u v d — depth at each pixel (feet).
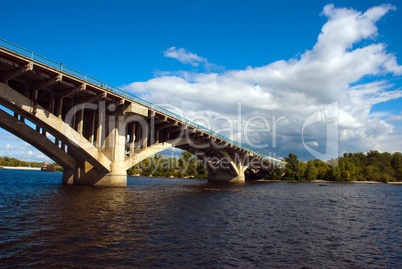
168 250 35.91
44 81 84.17
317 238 46.37
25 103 81.46
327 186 237.66
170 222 52.80
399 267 33.86
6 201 69.62
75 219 50.75
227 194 123.65
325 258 36.14
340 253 38.58
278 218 64.08
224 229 49.52
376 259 36.63
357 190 186.29
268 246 40.16
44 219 49.60
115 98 104.63
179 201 87.04
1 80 78.64
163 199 89.81
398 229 56.59
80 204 67.97
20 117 94.12
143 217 56.29
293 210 78.69
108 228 45.34
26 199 73.92
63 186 115.03
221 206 80.23
